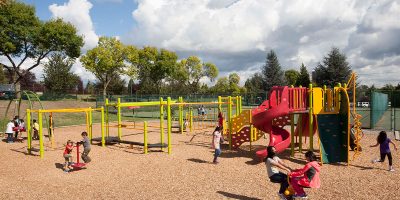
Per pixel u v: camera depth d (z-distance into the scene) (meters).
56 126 27.91
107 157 14.29
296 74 97.94
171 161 13.20
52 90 62.41
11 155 14.95
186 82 92.25
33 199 8.47
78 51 56.62
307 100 13.45
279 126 14.95
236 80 91.38
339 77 56.56
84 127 27.38
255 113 14.84
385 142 11.19
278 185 9.47
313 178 7.30
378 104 27.42
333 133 12.54
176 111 42.94
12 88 57.00
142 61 78.06
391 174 10.53
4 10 46.09
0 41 46.91
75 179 10.67
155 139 19.89
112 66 59.84
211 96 47.59
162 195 8.67
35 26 51.00
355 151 13.12
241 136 15.89
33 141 19.41
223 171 11.33
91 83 87.12
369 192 8.62
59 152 15.72
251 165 12.30
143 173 11.28
